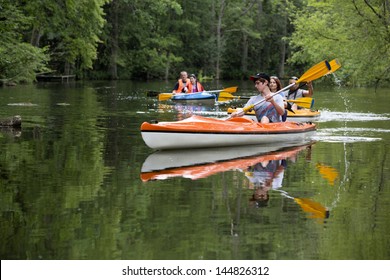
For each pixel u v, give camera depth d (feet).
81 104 114.11
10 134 68.33
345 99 144.15
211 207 36.40
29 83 197.36
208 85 237.04
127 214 34.60
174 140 57.52
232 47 355.56
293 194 40.06
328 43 121.08
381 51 108.68
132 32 290.56
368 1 107.45
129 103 119.96
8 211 34.91
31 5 137.08
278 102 66.44
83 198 38.09
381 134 73.05
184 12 315.37
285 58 366.43
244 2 348.59
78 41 169.89
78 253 28.27
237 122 62.28
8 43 122.72
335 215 35.04
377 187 42.52
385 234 31.60
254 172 47.42
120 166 49.11
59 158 52.42
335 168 49.67
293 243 30.04
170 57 299.17
